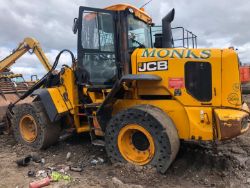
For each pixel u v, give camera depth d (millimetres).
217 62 4887
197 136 4883
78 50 5922
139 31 6203
